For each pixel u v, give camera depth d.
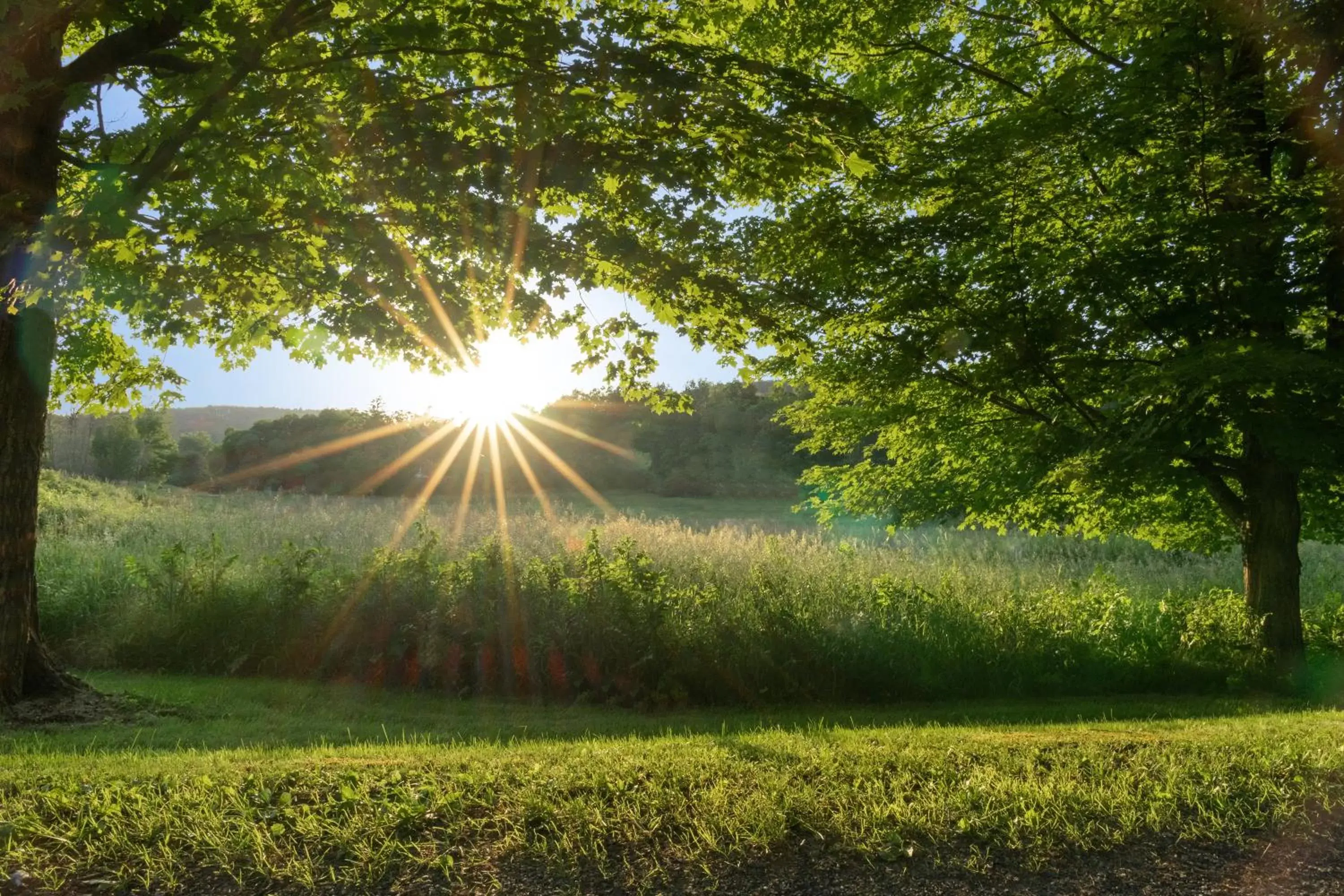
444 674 10.26
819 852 4.20
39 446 8.06
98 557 13.84
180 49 7.11
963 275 11.13
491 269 9.44
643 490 46.22
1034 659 10.87
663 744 6.14
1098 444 10.47
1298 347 10.36
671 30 7.77
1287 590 11.43
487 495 42.28
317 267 8.59
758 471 46.66
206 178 7.16
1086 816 4.58
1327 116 10.57
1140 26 10.86
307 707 9.23
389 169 7.64
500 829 4.29
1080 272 10.27
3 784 4.75
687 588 11.23
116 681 10.00
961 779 5.05
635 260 8.62
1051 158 10.65
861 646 10.37
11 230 6.70
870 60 12.07
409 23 6.99
